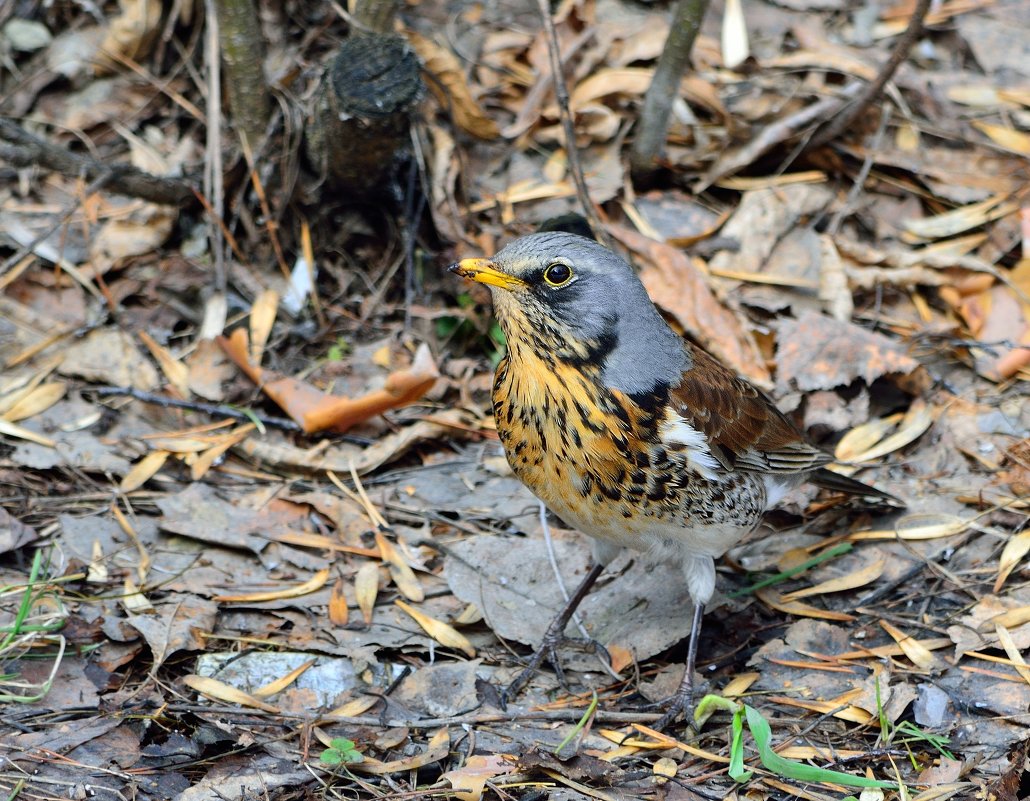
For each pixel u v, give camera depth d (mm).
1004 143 13484
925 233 12953
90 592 9594
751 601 10039
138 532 10242
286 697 8930
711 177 13211
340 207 12789
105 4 13734
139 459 10945
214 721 8477
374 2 12211
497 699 9125
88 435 11109
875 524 10633
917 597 9844
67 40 13609
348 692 9008
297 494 10867
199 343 11828
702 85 13438
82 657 9016
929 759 8328
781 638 9562
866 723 8641
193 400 11570
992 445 11125
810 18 14750
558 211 12734
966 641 9234
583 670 9492
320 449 11188
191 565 9969
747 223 12773
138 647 9133
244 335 11531
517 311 8336
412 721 8648
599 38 14000
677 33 12117
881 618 9672
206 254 12672
